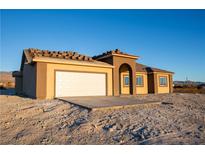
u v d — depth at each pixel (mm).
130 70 18969
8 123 6281
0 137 4906
